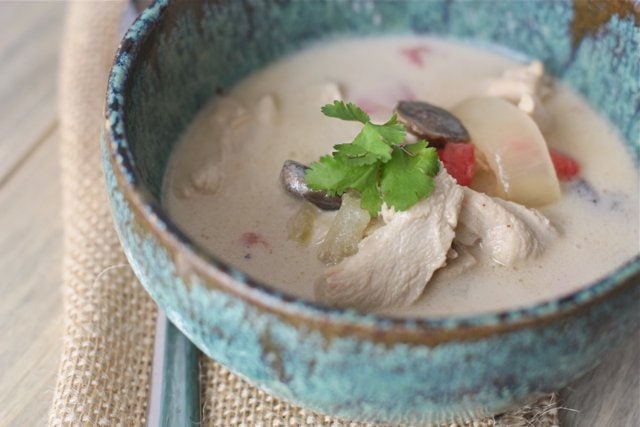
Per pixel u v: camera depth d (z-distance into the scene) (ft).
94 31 1.43
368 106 1.23
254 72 1.25
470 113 1.16
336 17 1.27
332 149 1.18
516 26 1.25
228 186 1.14
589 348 0.93
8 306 1.22
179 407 1.07
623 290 0.91
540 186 1.12
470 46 1.29
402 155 1.03
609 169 1.16
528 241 1.07
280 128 1.20
